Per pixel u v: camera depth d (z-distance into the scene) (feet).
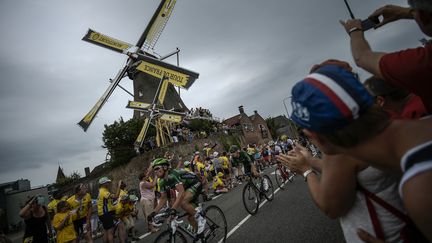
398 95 5.71
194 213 15.58
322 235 15.10
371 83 6.01
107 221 22.08
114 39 96.63
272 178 44.32
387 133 2.86
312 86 3.13
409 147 2.64
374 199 4.41
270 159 72.54
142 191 28.27
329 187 4.65
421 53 3.89
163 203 15.15
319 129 3.10
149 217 14.60
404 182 2.57
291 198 27.09
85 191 23.11
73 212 22.00
